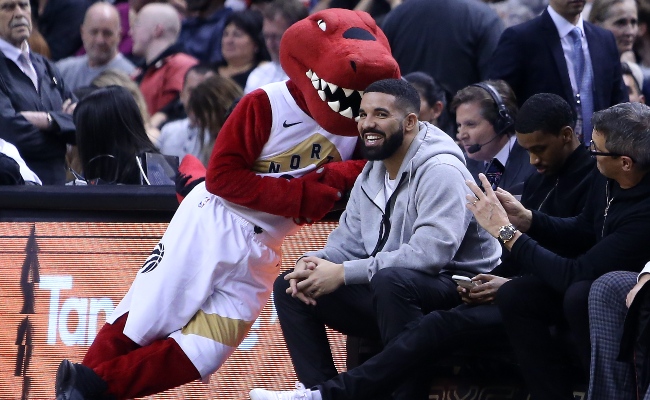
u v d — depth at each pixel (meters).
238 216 13.82
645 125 12.65
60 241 15.57
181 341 13.62
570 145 14.07
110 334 13.86
